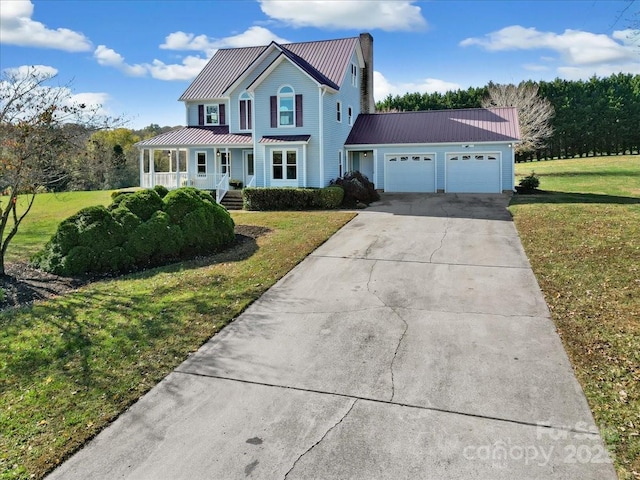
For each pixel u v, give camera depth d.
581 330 6.05
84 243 10.19
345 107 24.42
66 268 9.88
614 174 33.66
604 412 4.31
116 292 8.48
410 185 23.78
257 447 4.09
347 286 8.52
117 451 4.09
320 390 5.01
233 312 7.29
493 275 8.75
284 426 4.38
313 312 7.30
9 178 9.69
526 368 5.25
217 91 26.00
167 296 8.13
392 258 10.30
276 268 9.74
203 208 12.04
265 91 21.52
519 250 10.44
